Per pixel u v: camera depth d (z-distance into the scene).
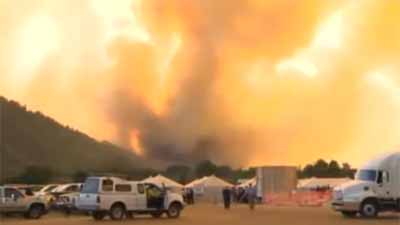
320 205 67.31
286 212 49.78
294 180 70.44
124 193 40.81
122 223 36.66
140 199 41.22
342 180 87.12
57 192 53.44
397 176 41.69
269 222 36.59
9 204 43.34
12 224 36.94
